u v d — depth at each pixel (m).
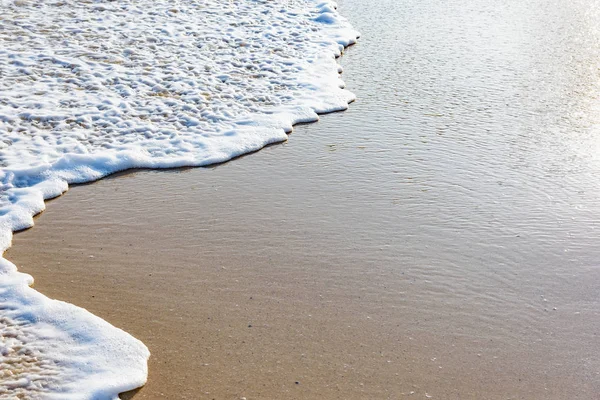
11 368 3.96
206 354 4.19
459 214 5.91
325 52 10.53
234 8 12.60
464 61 10.30
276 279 4.97
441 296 4.78
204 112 8.15
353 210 5.99
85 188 6.49
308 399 3.83
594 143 7.41
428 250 5.36
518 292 4.85
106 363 4.03
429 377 4.02
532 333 4.42
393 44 11.27
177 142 7.41
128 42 10.25
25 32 10.31
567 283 4.97
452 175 6.66
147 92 8.61
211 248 5.39
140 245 5.45
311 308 4.64
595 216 5.90
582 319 4.58
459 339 4.35
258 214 5.93
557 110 8.35
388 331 4.41
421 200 6.16
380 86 9.27
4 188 6.27
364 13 13.45
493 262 5.21
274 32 11.36
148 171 6.88
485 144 7.39
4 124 7.47
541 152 7.19
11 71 8.86
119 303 4.69
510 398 3.88
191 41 10.56
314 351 4.22
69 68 9.12
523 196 6.24
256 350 4.23
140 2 12.37
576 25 12.36
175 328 4.43
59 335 4.27
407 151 7.24
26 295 4.68
